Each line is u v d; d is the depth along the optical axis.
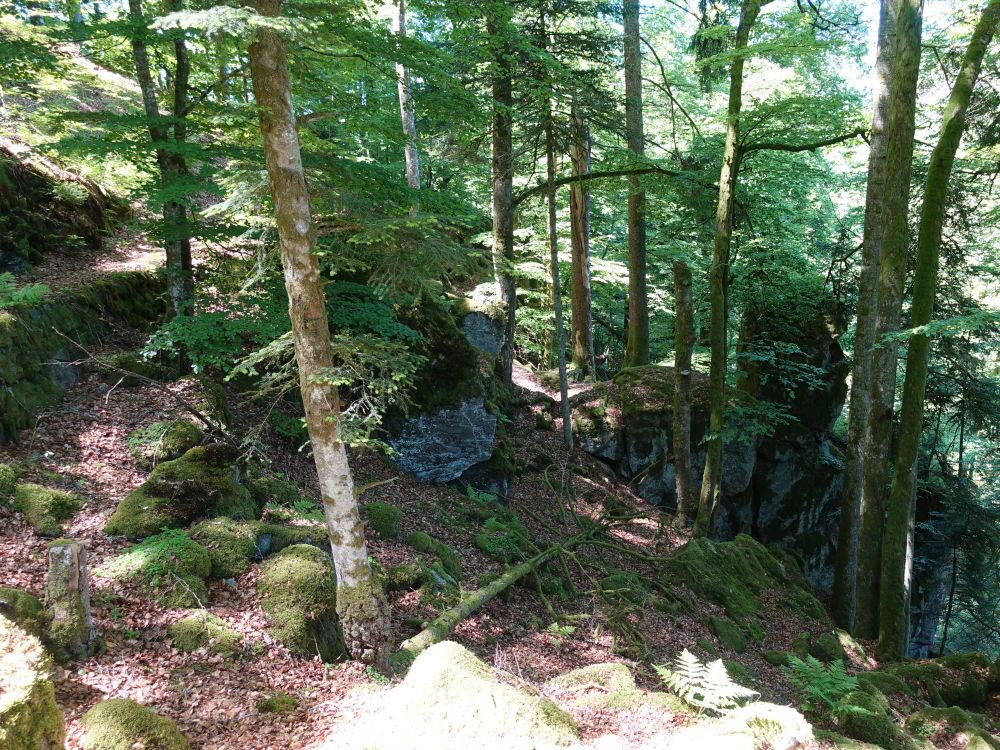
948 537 17.80
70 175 14.23
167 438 8.75
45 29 8.48
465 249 7.03
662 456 16.38
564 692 6.58
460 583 9.46
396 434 12.25
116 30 7.78
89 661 5.57
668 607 11.09
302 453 11.07
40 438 8.32
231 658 6.07
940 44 14.72
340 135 14.38
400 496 11.55
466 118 8.73
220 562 7.02
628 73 17.22
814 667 8.48
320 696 5.95
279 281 9.62
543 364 22.56
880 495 11.88
